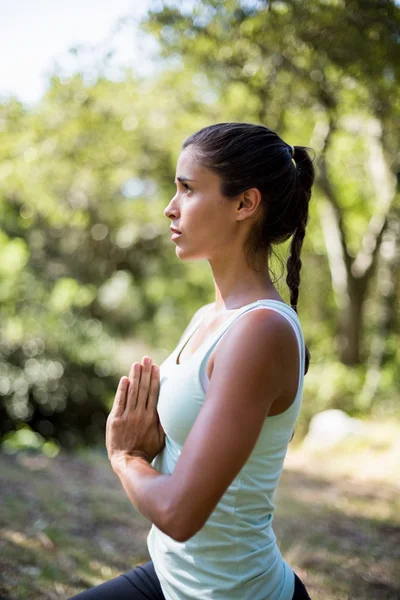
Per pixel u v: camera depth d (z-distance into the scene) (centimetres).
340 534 468
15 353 1034
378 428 882
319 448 823
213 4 702
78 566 364
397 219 1026
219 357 126
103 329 1185
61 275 1212
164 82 923
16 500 473
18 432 844
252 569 136
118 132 973
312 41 663
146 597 150
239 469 121
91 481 577
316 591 358
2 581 325
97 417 1124
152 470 131
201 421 121
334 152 1073
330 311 1262
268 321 126
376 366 1083
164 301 1430
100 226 1285
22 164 955
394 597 356
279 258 157
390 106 753
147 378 143
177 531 119
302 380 136
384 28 629
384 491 619
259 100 803
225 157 138
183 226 141
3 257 998
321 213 1092
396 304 1183
